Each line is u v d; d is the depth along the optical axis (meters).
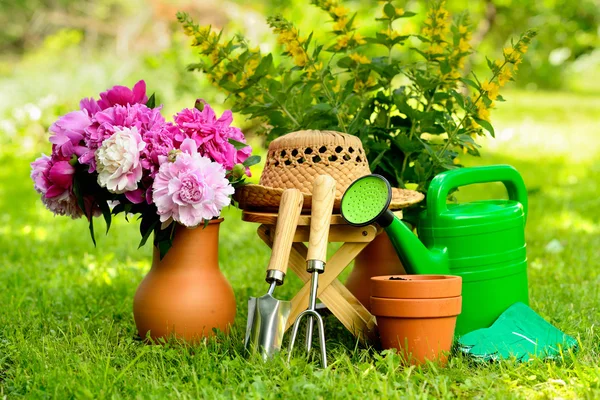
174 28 9.95
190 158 2.03
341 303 2.21
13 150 8.84
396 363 1.94
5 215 5.61
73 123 2.12
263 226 2.26
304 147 2.24
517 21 9.51
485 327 2.25
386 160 2.62
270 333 2.01
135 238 4.62
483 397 1.76
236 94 2.69
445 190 2.25
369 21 7.03
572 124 11.24
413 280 2.02
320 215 2.05
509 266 2.28
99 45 15.56
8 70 12.66
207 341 2.20
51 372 1.93
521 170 7.23
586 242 4.06
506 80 2.40
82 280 3.43
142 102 2.23
